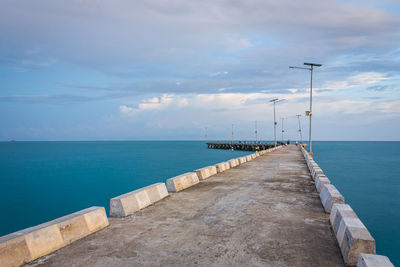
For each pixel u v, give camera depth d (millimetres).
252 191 10172
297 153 38156
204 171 13578
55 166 59688
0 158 85812
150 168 53000
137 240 5227
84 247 4898
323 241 5117
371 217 20484
